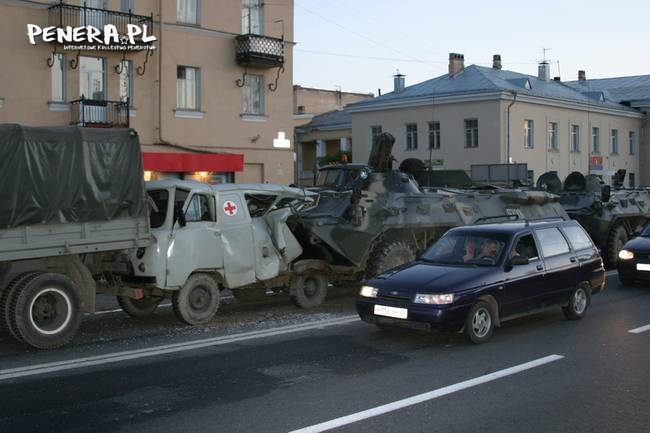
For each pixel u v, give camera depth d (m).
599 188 20.91
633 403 6.62
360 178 13.76
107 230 9.71
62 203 9.23
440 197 14.76
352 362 8.27
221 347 9.15
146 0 24.80
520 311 9.81
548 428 5.95
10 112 21.98
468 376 7.59
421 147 44.16
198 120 26.28
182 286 10.65
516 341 9.38
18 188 8.81
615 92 58.22
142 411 6.45
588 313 11.52
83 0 23.50
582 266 10.91
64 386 7.30
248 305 12.78
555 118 45.19
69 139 9.34
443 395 6.88
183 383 7.39
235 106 27.38
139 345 9.35
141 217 10.12
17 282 9.00
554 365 8.07
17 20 22.00
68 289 9.30
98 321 11.32
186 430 5.93
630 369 7.87
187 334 10.09
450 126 42.69
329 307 12.52
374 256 13.16
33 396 6.94
